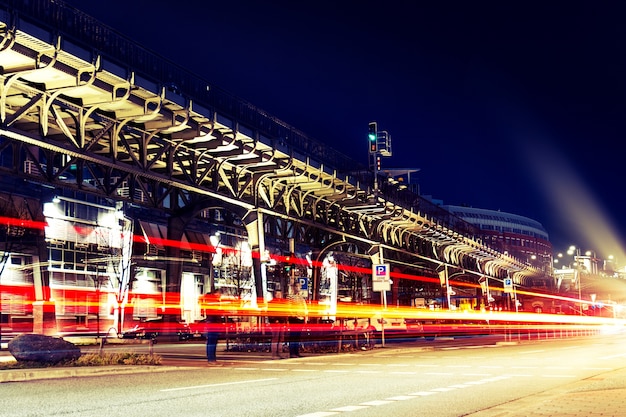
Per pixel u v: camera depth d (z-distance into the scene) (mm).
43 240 53719
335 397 13633
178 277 48469
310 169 41625
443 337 61844
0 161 50219
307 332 35688
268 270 60625
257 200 38844
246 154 35344
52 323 53625
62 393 14391
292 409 11727
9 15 21266
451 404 12453
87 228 58562
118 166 28344
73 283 57156
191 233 70375
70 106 26500
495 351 35094
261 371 21141
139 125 30062
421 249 70000
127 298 61562
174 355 30172
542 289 143125
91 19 24938
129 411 11430
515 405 11922
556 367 22328
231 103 33469
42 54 23078
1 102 23484
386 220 56250
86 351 31688
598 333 71375
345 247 74312
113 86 26297
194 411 11445
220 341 53094
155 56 28219
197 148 33344
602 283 172375
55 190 55344
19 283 52875
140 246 64000
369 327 43062
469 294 94125
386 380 17672
